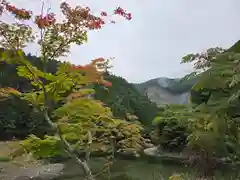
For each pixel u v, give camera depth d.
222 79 5.32
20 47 4.66
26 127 18.73
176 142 15.91
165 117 17.56
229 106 5.48
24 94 5.28
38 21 4.88
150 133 18.25
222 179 8.52
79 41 5.20
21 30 4.71
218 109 5.64
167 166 13.43
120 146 7.64
